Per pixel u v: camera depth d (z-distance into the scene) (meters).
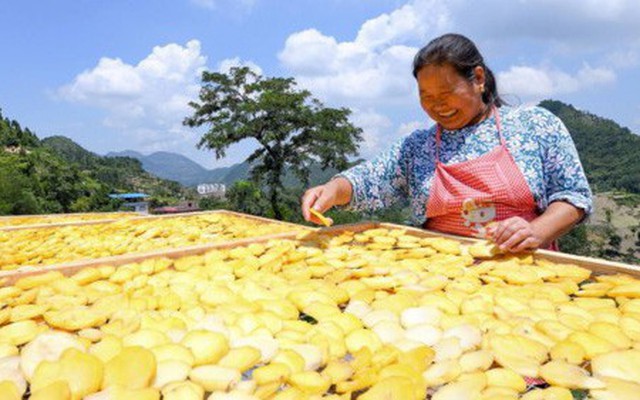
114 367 0.72
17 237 2.37
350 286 1.14
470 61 1.48
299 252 1.47
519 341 0.81
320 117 16.91
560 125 1.51
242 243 1.60
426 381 0.71
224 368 0.74
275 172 17.12
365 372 0.71
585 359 0.77
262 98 16.19
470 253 1.39
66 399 0.64
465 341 0.83
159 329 0.88
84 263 1.29
